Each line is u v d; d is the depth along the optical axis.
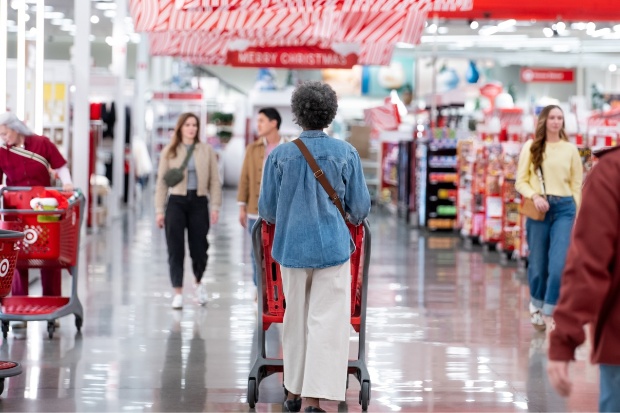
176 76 31.03
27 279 8.45
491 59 36.84
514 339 8.31
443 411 5.91
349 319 5.56
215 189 9.64
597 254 3.28
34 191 7.97
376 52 17.94
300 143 5.59
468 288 11.55
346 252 5.52
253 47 17.19
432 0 8.39
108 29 28.22
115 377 6.65
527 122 14.45
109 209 19.39
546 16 14.88
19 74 10.68
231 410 5.84
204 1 8.48
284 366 5.70
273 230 5.87
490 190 15.67
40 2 11.52
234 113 34.69
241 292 10.83
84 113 15.21
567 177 8.25
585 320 3.26
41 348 7.58
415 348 7.88
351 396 6.27
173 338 8.09
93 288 10.88
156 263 13.30
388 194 26.55
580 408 6.03
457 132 19.48
